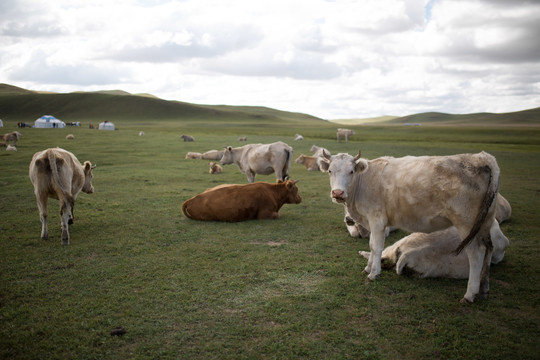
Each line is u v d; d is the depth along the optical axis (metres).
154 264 6.00
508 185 14.18
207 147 30.56
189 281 5.35
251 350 3.76
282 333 4.07
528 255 6.48
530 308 4.65
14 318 4.35
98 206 10.04
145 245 6.92
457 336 4.02
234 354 3.69
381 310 4.58
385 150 27.27
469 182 4.62
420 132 88.56
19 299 4.80
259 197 8.73
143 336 4.00
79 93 172.88
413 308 4.63
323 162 6.10
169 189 12.81
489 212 4.66
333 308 4.62
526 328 4.21
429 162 5.05
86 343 3.86
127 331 4.08
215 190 8.73
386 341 3.95
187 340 3.94
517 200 11.21
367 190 5.66
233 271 5.74
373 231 5.65
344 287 5.22
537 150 35.72
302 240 7.32
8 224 8.22
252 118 176.00
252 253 6.52
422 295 4.97
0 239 7.19
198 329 4.13
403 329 4.18
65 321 4.28
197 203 8.63
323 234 7.74
